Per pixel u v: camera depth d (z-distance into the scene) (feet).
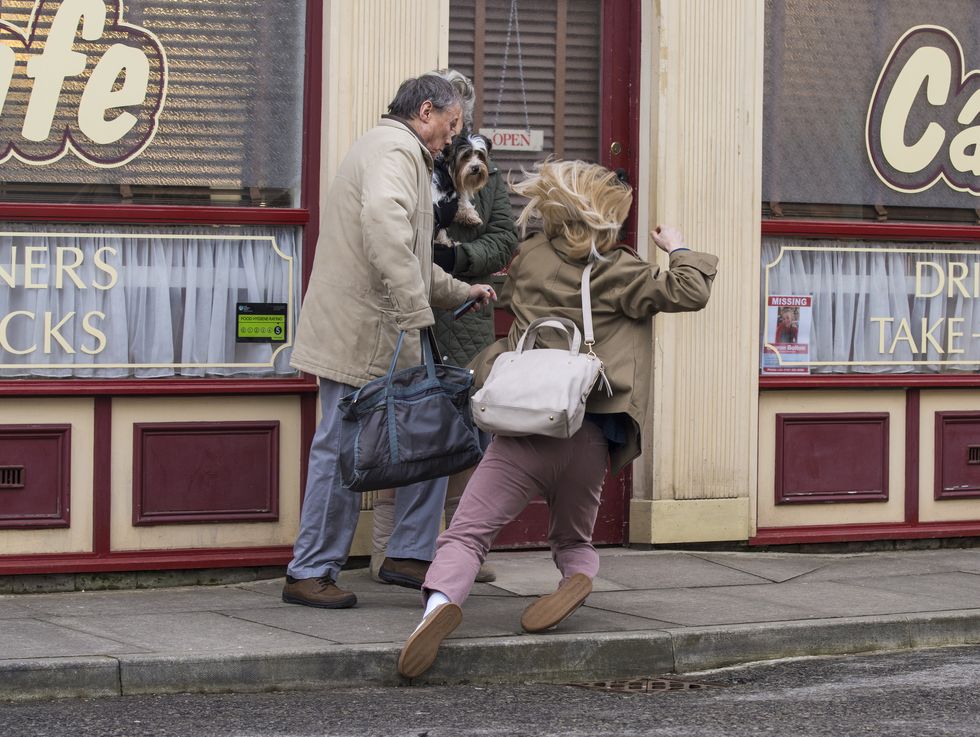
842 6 32.45
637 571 28.37
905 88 32.99
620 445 22.54
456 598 21.03
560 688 21.36
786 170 32.14
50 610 24.61
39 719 18.93
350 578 27.63
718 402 30.81
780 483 31.65
